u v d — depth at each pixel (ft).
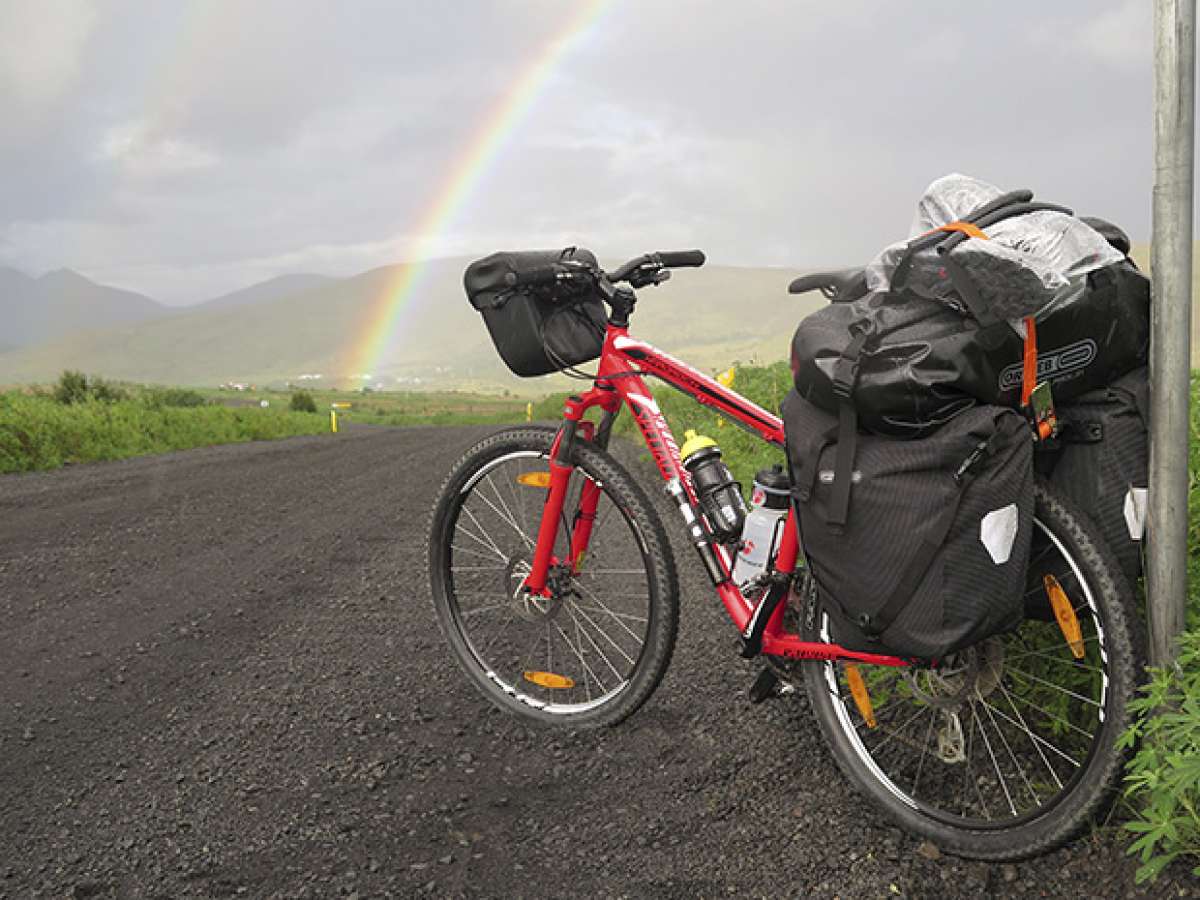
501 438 11.33
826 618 8.52
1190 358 6.86
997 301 6.40
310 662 13.37
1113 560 6.89
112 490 33.06
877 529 6.97
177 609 16.35
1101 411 7.21
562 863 8.05
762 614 8.92
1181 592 7.11
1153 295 6.95
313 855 8.24
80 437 47.85
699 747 10.10
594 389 10.74
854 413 7.12
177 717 11.45
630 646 12.78
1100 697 7.46
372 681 12.51
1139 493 7.12
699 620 14.42
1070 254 6.51
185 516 26.78
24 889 7.84
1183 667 7.03
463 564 15.51
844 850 7.93
